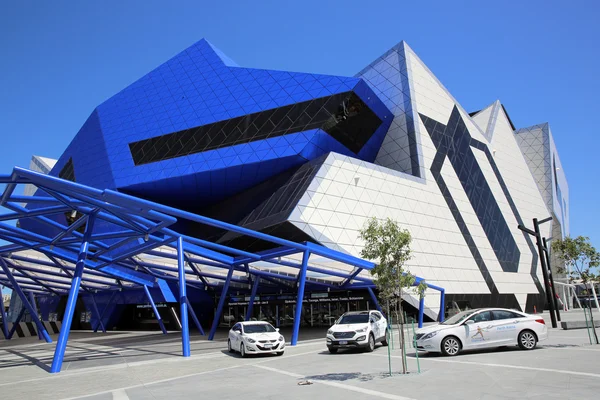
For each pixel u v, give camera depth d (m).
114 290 43.34
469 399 7.85
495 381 9.46
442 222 44.47
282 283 32.22
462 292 42.19
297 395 9.15
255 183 43.72
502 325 15.09
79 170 51.88
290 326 37.69
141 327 45.09
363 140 46.06
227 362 16.36
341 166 37.47
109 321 45.22
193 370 14.48
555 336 20.25
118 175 46.50
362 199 37.59
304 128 40.09
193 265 28.88
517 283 51.56
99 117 54.25
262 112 42.78
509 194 59.91
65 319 16.22
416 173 45.47
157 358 18.42
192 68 52.16
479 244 48.19
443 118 52.47
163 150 45.88
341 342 17.55
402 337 11.86
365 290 33.66
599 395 7.57
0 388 12.38
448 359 13.79
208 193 46.34
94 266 27.61
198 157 43.22
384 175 40.75
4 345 31.28
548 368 10.87
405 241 13.12
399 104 49.47
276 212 35.12
